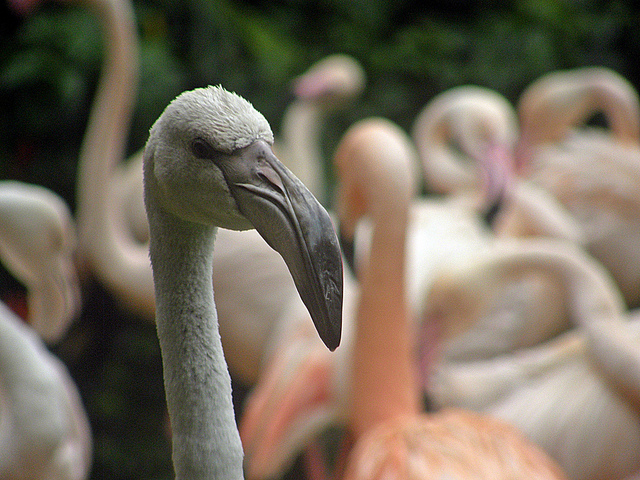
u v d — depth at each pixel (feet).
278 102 36.65
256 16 37.40
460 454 14.84
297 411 18.61
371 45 39.14
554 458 19.67
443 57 38.65
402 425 15.80
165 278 7.45
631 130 32.01
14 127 32.96
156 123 7.26
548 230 26.00
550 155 30.81
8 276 31.76
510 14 39.68
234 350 25.05
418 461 14.73
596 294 20.20
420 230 24.57
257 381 25.18
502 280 20.08
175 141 7.00
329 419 18.48
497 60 38.32
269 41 35.58
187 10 34.37
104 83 26.03
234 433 7.36
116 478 29.09
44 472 16.53
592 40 40.11
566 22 38.96
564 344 21.26
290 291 24.31
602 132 40.86
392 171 17.02
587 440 19.57
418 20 39.96
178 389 7.36
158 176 7.13
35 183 33.37
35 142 33.81
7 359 16.30
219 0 35.09
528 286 23.31
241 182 6.86
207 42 34.60
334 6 39.22
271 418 18.98
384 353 16.63
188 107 6.97
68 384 18.75
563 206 29.45
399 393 16.67
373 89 38.63
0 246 19.45
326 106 34.37
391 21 40.09
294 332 21.13
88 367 31.96
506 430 15.76
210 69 34.76
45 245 19.40
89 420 30.48
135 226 28.89
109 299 31.78
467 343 22.81
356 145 17.57
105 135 25.49
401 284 16.83
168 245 7.41
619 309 20.95
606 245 29.01
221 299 24.71
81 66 32.58
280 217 6.73
